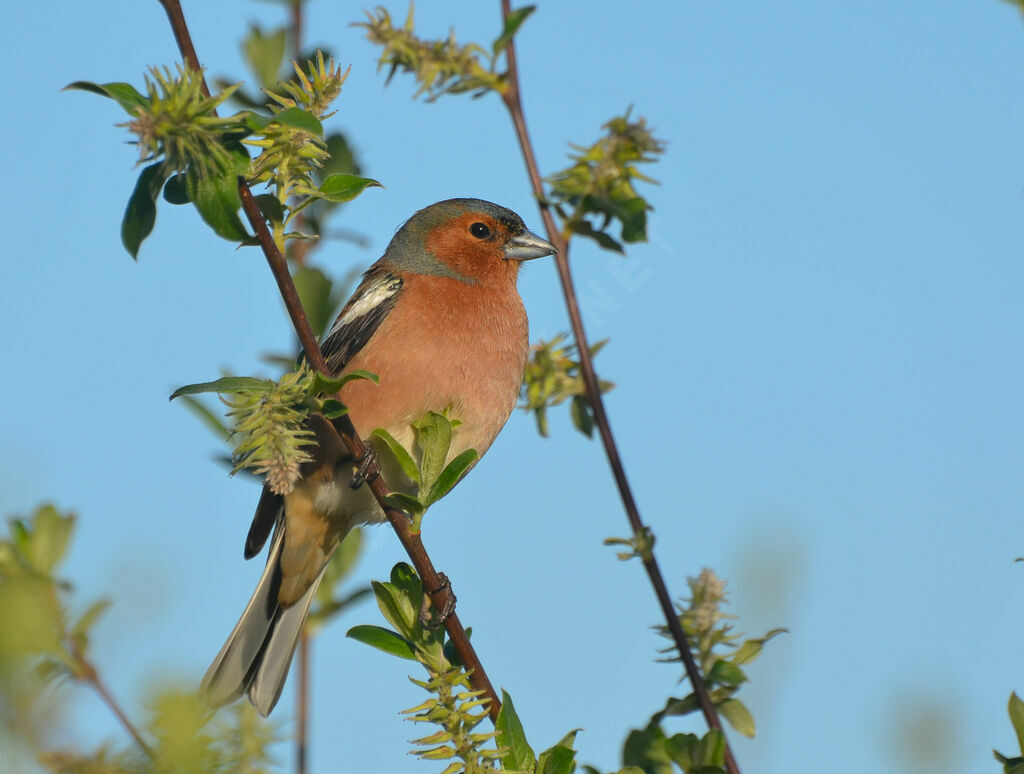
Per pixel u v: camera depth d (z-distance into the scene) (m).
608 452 7.77
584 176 8.05
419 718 6.19
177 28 6.48
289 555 10.33
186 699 3.60
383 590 7.20
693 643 7.13
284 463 6.46
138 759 3.61
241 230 6.74
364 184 6.99
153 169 6.63
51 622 4.32
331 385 6.63
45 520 5.09
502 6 7.87
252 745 3.84
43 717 3.60
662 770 7.05
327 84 7.12
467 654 7.05
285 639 10.32
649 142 7.97
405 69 7.31
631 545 7.29
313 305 9.84
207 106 6.23
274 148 6.95
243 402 6.67
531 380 8.45
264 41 10.05
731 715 6.96
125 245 6.65
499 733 6.31
